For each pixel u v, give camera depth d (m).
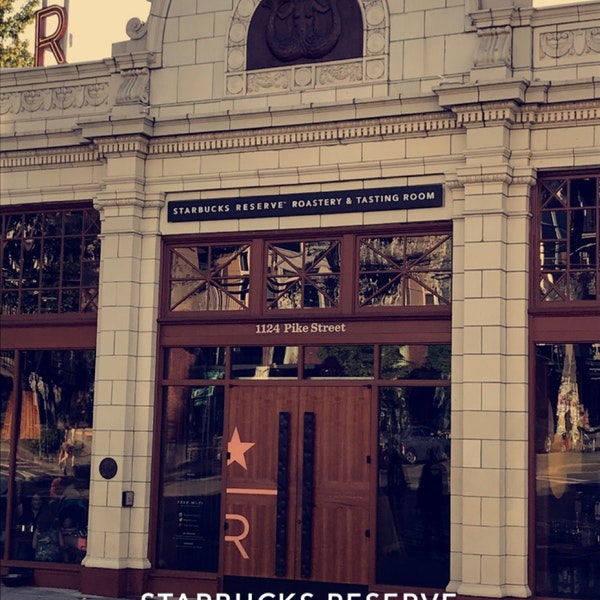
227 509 14.88
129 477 15.27
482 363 13.55
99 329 15.65
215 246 15.48
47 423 16.20
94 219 16.34
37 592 15.36
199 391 15.31
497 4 14.10
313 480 14.46
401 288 14.38
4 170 16.78
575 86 13.48
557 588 13.30
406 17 14.62
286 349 14.89
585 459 13.33
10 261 16.73
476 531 13.34
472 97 13.72
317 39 15.05
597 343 13.42
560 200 13.79
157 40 15.91
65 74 16.52
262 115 14.98
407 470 14.09
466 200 13.86
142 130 15.45
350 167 14.65
